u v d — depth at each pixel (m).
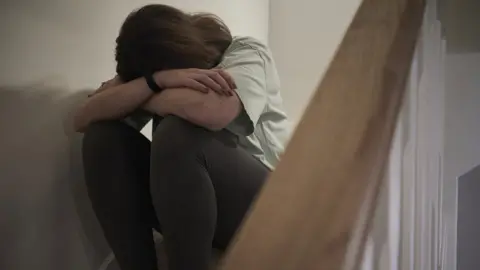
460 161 1.80
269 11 2.26
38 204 1.09
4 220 1.00
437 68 0.96
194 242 0.88
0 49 0.99
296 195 0.41
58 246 1.15
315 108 0.48
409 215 0.67
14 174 1.03
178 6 1.62
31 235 1.07
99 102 0.99
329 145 0.44
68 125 1.19
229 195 0.94
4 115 1.00
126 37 1.03
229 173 0.94
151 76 0.97
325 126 0.46
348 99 0.48
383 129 0.46
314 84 2.19
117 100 0.97
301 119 0.47
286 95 2.24
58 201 1.15
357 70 0.50
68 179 1.18
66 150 1.18
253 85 1.00
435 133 0.98
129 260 0.98
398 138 0.55
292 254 0.37
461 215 1.79
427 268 0.92
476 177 1.77
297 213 0.39
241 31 2.04
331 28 2.16
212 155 0.92
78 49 1.22
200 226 0.88
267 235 0.38
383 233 0.52
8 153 1.01
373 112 0.47
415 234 0.75
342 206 0.40
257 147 1.07
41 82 1.10
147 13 1.04
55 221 1.14
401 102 0.51
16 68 1.03
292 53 2.23
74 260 1.20
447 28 1.79
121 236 0.98
